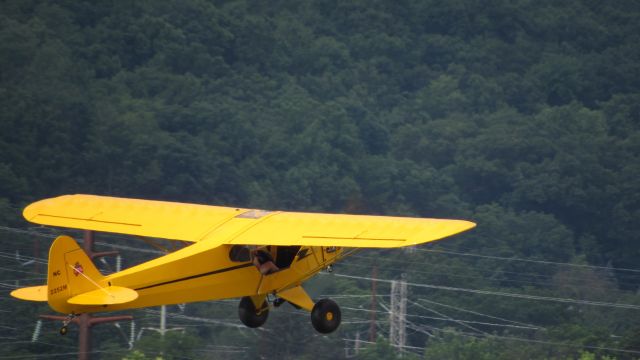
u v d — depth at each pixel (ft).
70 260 150.41
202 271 165.07
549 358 499.51
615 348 487.61
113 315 503.61
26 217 179.52
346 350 503.20
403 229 152.87
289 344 495.00
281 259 176.96
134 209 182.80
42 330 471.62
